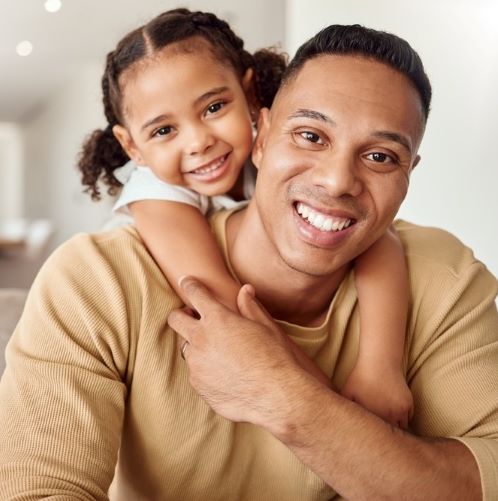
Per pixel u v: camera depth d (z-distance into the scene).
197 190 1.33
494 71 2.14
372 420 0.99
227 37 1.43
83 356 1.04
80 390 1.02
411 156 1.06
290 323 1.17
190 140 1.31
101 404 1.03
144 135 1.35
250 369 0.99
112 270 1.11
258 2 5.55
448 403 1.16
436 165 2.54
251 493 1.15
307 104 1.02
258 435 1.13
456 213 2.40
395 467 0.98
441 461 1.00
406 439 1.00
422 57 2.62
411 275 1.23
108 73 1.42
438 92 2.51
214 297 1.09
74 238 1.18
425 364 1.20
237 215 1.25
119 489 1.22
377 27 2.93
